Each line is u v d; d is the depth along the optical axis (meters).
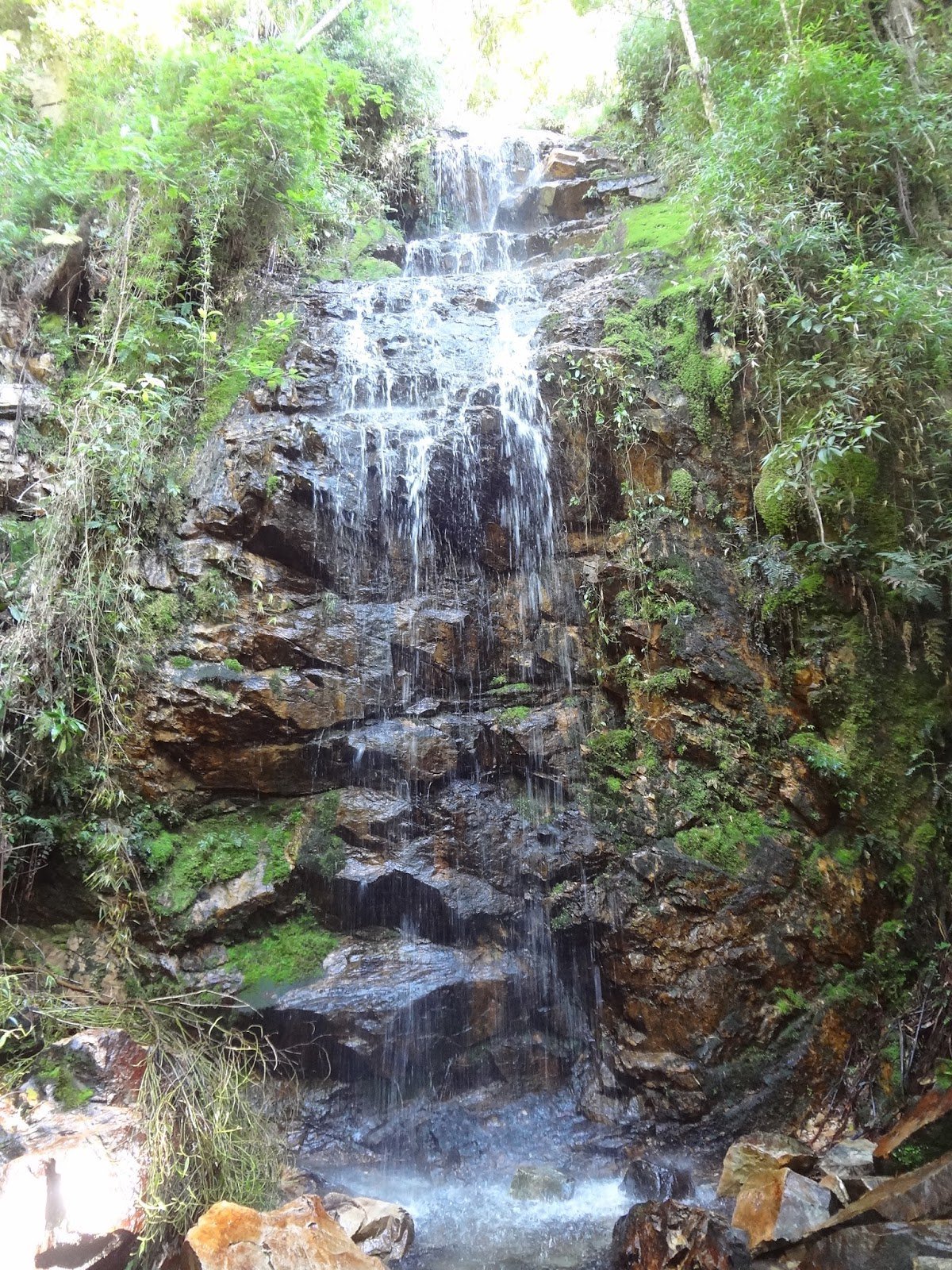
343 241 8.60
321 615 5.64
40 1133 3.50
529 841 5.39
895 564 5.14
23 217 6.77
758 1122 4.51
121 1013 4.50
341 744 5.41
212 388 6.42
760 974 4.75
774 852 5.00
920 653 5.27
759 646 5.52
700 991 4.72
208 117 6.95
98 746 5.07
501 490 6.06
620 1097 4.82
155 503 5.69
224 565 5.57
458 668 5.77
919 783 5.09
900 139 6.16
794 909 4.89
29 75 8.12
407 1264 3.72
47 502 5.48
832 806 5.12
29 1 7.99
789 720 5.33
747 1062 4.60
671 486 5.82
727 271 6.03
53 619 5.04
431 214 10.62
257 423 6.07
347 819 5.32
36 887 4.99
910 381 5.40
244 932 5.12
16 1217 3.02
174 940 4.92
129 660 5.20
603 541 5.93
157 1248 3.25
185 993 4.77
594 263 7.55
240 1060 4.61
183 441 6.10
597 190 9.44
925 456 5.41
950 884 4.84
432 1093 4.86
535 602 5.92
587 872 5.19
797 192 6.05
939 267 5.70
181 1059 4.03
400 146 10.69
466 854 5.35
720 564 5.71
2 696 4.71
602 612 5.69
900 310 5.20
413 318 7.25
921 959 4.77
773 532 5.66
